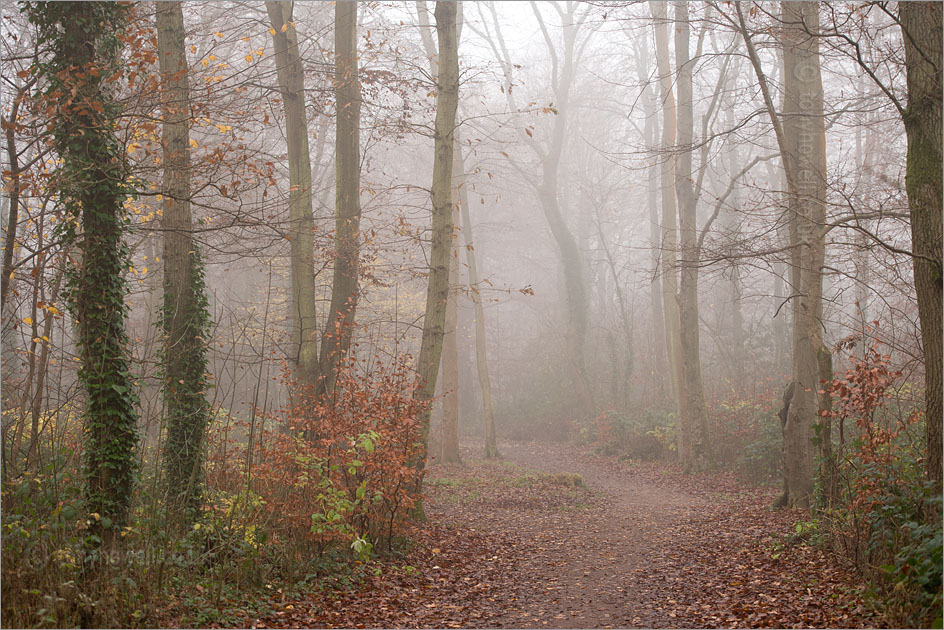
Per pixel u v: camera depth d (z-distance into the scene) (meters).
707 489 17.83
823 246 11.30
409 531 10.80
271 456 8.97
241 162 9.11
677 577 9.12
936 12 6.93
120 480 7.58
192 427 9.57
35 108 7.81
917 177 6.98
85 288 7.82
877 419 11.34
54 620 5.88
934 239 6.85
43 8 7.73
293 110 13.77
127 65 8.30
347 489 9.08
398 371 10.30
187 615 6.62
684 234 19.39
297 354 13.31
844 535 8.16
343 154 14.35
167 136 10.23
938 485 6.69
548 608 7.97
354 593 8.06
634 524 13.67
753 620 6.77
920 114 6.97
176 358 9.73
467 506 15.72
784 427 12.91
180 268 10.21
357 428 9.42
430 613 7.61
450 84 13.52
